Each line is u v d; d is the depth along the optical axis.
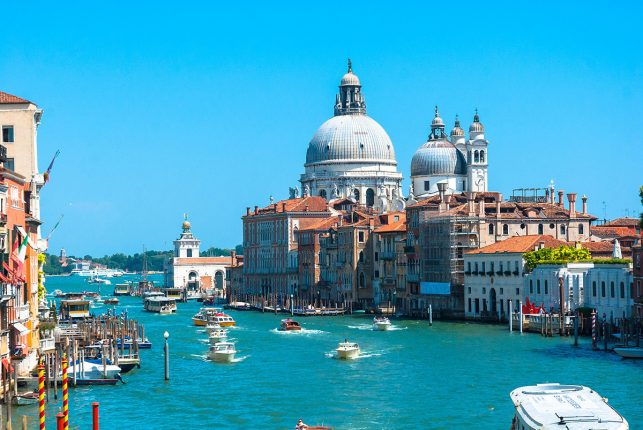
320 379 164.00
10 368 131.75
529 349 194.75
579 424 99.44
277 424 131.62
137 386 157.12
